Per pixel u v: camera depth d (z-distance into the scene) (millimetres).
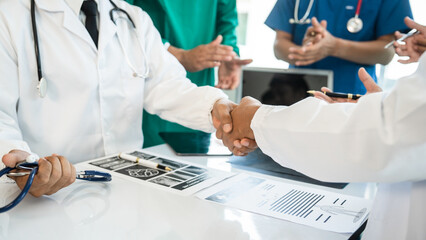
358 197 719
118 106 1057
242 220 591
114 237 513
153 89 1123
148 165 847
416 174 456
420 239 482
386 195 529
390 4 1621
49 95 927
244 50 2738
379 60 1618
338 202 686
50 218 563
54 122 941
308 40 1576
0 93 798
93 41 995
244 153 799
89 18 1001
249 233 548
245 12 2670
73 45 943
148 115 1602
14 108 843
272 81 1496
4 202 604
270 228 567
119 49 1051
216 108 908
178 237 524
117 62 1038
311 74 1448
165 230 543
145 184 730
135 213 595
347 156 486
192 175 800
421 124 418
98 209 604
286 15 1780
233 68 1548
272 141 579
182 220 579
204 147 1073
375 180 487
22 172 585
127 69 1063
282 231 560
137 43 1104
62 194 660
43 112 923
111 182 733
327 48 1566
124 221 564
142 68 1092
